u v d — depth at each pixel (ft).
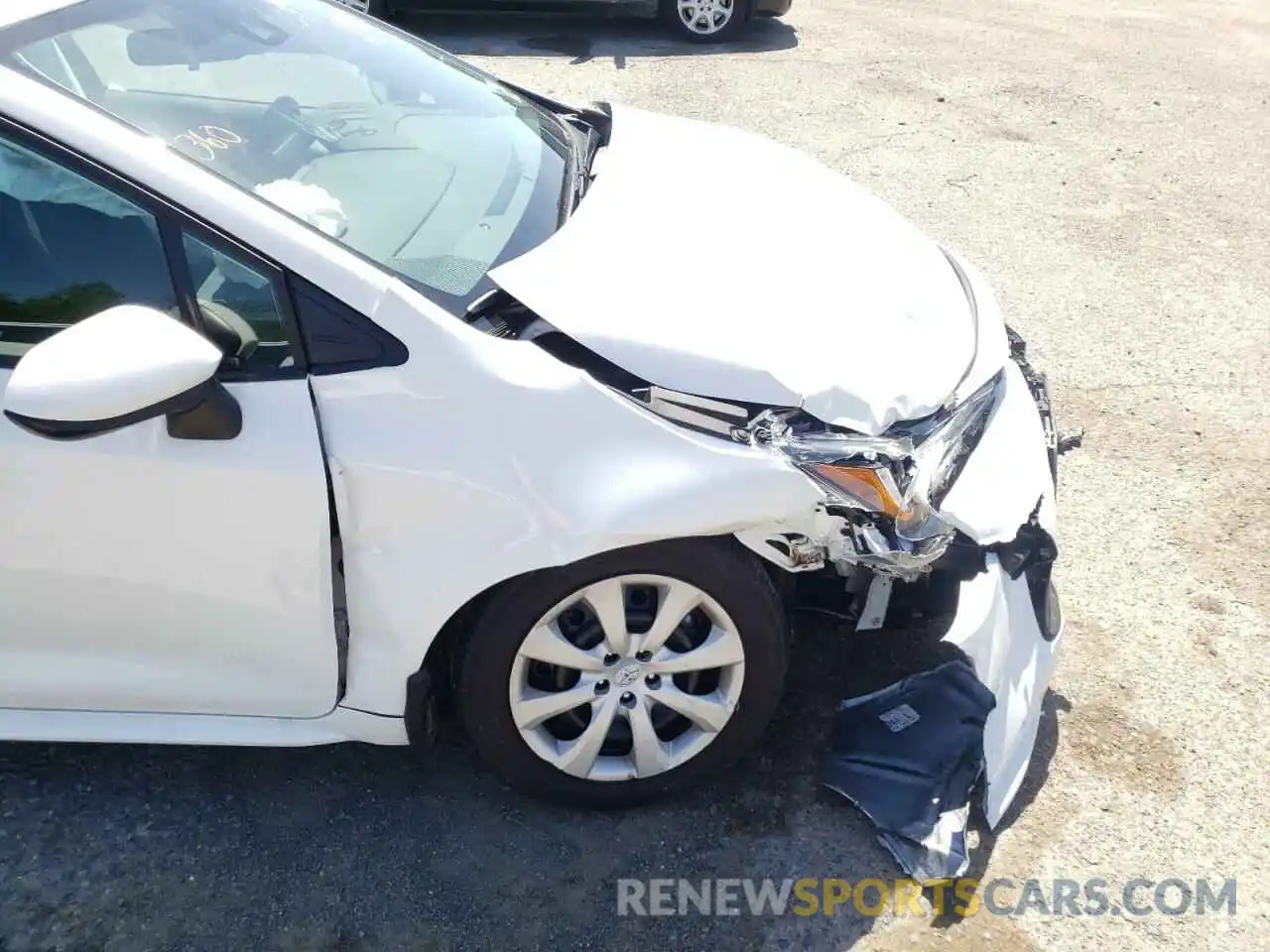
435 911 7.44
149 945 7.20
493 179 8.43
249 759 8.52
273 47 8.73
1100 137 21.98
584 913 7.45
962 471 7.59
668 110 22.84
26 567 6.96
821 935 7.33
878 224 9.16
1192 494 11.64
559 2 28.37
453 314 6.95
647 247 7.77
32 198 6.68
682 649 7.61
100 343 5.96
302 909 7.44
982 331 8.45
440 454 6.69
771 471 6.79
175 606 7.12
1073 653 9.60
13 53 6.84
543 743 7.68
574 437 6.73
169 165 6.73
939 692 8.40
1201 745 8.74
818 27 30.45
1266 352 14.37
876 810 7.96
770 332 7.22
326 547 6.87
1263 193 19.38
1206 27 31.32
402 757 8.55
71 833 7.91
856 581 7.57
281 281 6.66
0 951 7.14
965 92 24.53
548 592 7.06
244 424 6.63
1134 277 16.29
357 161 8.01
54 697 7.55
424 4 28.43
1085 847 7.93
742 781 8.35
